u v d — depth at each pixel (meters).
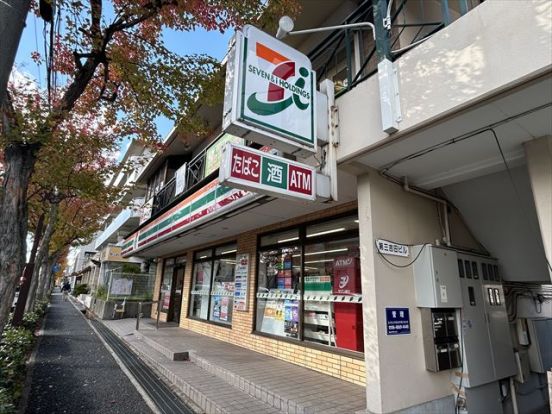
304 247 6.30
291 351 6.01
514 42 2.48
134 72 5.03
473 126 3.05
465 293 4.39
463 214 5.06
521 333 5.57
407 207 4.36
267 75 3.52
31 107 4.09
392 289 3.85
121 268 18.52
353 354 4.86
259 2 4.66
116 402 4.90
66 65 5.12
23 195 3.68
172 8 4.60
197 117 5.78
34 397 5.00
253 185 3.23
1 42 2.24
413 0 4.77
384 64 3.36
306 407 3.81
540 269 4.82
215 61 5.25
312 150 3.73
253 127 3.31
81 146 6.20
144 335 9.42
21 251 3.54
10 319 8.70
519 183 4.16
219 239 9.50
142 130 6.80
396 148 3.53
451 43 2.91
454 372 4.16
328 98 4.11
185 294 11.41
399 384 3.58
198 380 5.45
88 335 11.01
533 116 2.87
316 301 5.81
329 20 6.32
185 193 8.41
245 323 7.58
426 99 3.02
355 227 5.35
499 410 4.50
